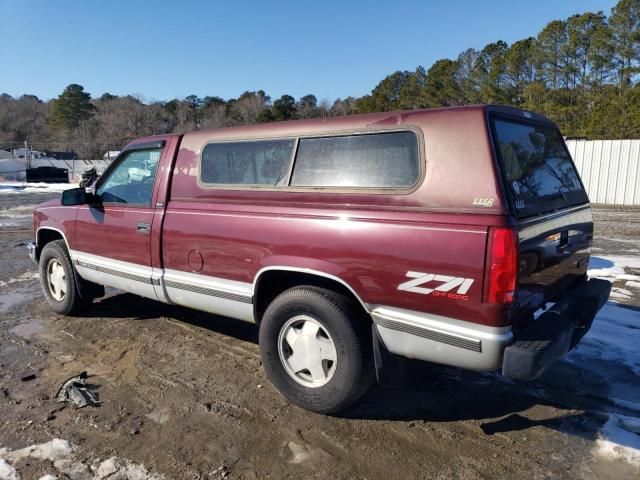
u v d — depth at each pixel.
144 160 4.49
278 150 3.57
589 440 3.10
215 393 3.74
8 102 109.00
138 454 3.01
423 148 2.91
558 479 2.76
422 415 3.42
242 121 85.06
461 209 2.74
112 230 4.62
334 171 3.28
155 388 3.82
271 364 3.54
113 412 3.48
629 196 17.33
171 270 4.17
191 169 4.09
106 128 80.38
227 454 3.01
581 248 3.78
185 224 4.00
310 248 3.26
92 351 4.51
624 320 5.12
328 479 2.79
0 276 7.30
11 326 5.16
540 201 3.13
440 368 4.11
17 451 3.03
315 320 3.34
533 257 2.88
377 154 3.11
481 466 2.88
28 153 52.22
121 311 5.59
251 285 3.62
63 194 4.78
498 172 2.71
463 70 59.19
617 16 44.91
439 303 2.78
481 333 2.68
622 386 3.78
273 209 3.47
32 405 3.57
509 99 52.06
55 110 95.88
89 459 2.96
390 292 2.96
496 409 3.48
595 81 46.81
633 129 33.81
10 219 14.51
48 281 5.58
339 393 3.25
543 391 3.71
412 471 2.85
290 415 3.43
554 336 2.72
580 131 38.34
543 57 50.16
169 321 5.26
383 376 3.10
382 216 2.97
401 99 65.44
